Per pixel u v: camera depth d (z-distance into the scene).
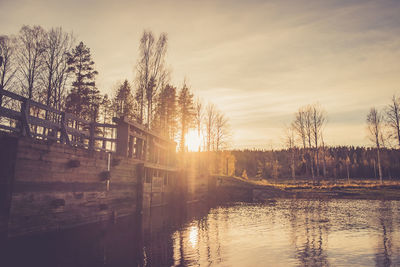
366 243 10.92
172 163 29.77
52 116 28.95
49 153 10.70
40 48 28.11
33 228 9.85
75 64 32.31
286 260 8.52
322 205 28.48
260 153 118.50
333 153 113.62
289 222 16.72
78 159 12.49
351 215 20.08
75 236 11.01
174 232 12.88
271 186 47.31
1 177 9.05
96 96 34.84
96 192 13.76
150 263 7.98
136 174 18.50
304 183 59.38
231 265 7.96
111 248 9.51
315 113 52.56
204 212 21.86
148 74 29.78
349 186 47.59
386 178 83.12
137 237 11.45
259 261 8.39
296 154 59.47
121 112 41.47
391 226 15.11
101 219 14.13
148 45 30.11
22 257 8.03
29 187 9.73
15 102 26.45
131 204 17.70
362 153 110.75
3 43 26.83
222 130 50.94
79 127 32.25
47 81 28.66
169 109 43.38
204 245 10.45
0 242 8.68
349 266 7.92
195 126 49.59
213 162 52.12
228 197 41.03
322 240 11.50
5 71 26.70
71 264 7.61
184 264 7.97
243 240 11.45
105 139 16.94
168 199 26.56
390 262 8.30
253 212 22.23
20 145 9.40
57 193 11.06
